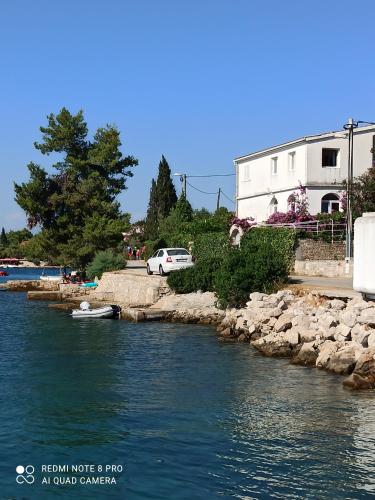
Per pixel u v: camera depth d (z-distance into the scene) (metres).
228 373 18.50
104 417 13.83
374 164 41.44
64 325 31.03
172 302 33.41
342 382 17.00
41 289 57.22
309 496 9.69
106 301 42.69
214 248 42.97
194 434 12.62
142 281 39.06
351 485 10.06
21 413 14.14
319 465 10.90
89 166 56.16
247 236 39.34
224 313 30.48
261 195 51.28
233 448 11.78
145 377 18.05
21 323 32.06
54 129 55.47
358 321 19.72
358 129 44.81
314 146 44.53
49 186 54.88
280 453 11.49
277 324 22.94
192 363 20.17
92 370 19.14
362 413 14.01
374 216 21.08
